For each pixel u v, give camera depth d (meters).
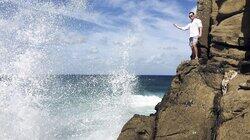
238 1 13.94
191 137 12.45
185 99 13.18
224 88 12.58
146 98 38.97
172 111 13.23
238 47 13.63
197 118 12.62
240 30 13.66
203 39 15.35
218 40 14.04
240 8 13.86
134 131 13.91
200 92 13.07
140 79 88.12
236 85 12.27
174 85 14.30
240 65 13.02
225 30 13.97
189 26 15.24
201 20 15.55
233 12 14.02
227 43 13.78
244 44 13.45
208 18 15.41
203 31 15.41
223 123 11.23
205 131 12.31
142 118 14.13
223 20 14.33
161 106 14.09
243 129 10.85
